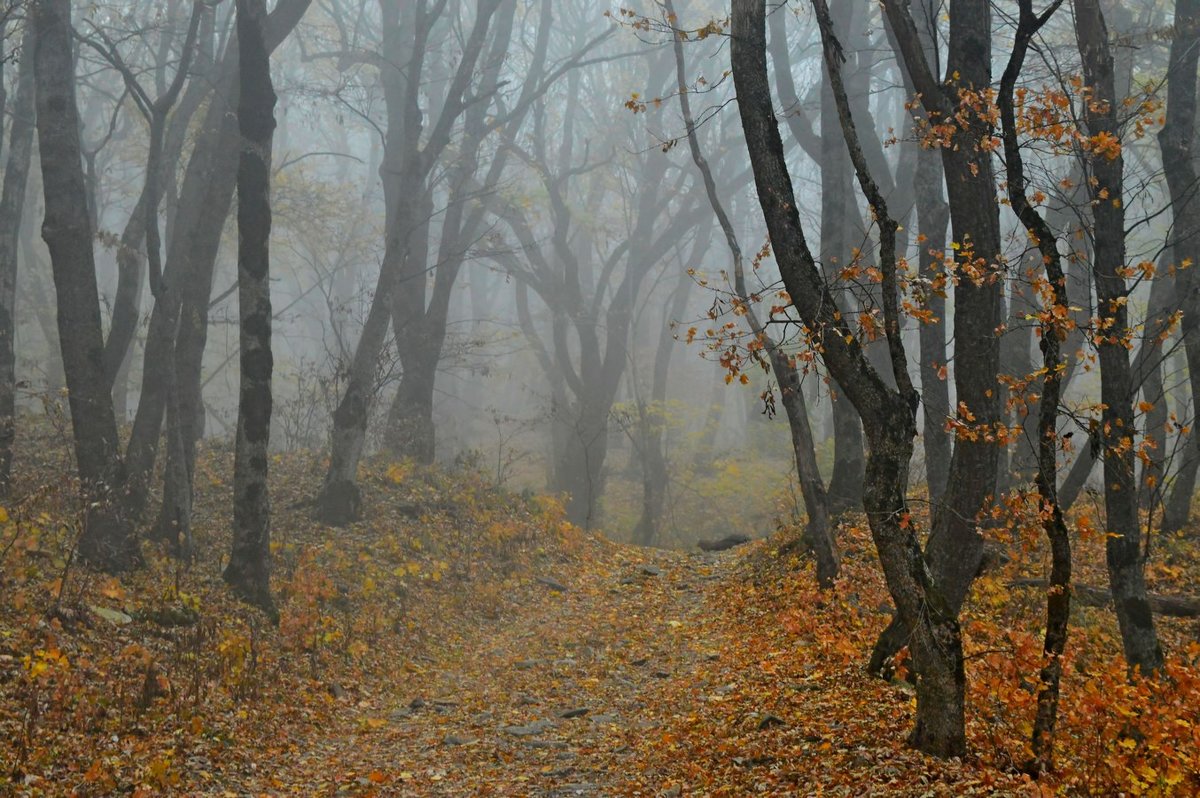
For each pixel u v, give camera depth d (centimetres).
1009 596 1156
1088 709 664
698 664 1174
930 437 1493
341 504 1770
